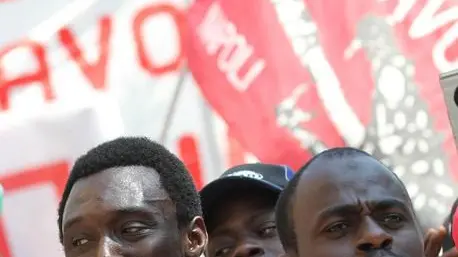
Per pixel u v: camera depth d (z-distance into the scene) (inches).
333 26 188.4
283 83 187.9
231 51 189.9
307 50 188.4
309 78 187.5
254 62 189.3
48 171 189.2
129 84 190.2
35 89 191.8
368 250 98.1
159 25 191.5
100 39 191.9
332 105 186.1
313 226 101.3
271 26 189.6
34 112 190.7
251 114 187.6
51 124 189.9
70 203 114.0
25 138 190.1
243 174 135.6
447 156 180.5
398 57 185.9
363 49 186.9
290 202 105.5
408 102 184.2
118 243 110.3
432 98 183.6
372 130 184.2
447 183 179.8
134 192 112.8
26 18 193.9
